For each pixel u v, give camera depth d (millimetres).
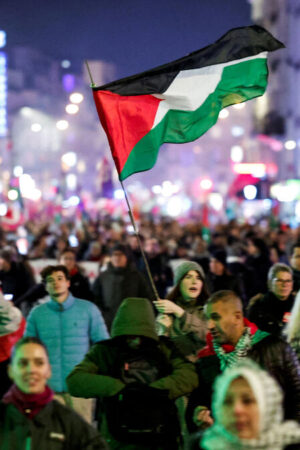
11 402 6605
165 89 10422
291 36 82750
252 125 102562
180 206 85250
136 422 7750
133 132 10289
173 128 10562
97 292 16875
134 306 8180
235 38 10695
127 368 8016
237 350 8031
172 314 10242
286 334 9430
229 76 10680
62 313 11234
